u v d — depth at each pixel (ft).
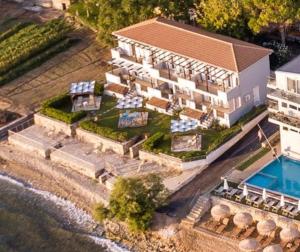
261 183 334.65
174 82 387.75
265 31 428.97
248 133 371.35
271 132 368.89
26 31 483.10
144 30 403.34
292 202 320.91
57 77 437.17
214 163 354.74
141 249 324.80
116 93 407.03
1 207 357.82
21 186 371.15
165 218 329.31
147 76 401.29
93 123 383.86
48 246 332.60
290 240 305.12
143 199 326.24
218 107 375.66
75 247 330.95
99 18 440.86
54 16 498.28
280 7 395.34
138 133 377.71
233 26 411.34
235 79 372.17
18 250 331.16
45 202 359.05
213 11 412.57
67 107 406.21
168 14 431.84
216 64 374.02
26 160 384.88
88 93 407.44
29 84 434.71
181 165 352.08
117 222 338.13
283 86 341.41
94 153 374.63
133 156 367.86
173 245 322.14
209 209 331.57
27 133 395.96
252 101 382.01
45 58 453.58
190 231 323.16
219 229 320.50
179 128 374.84
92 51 455.63
